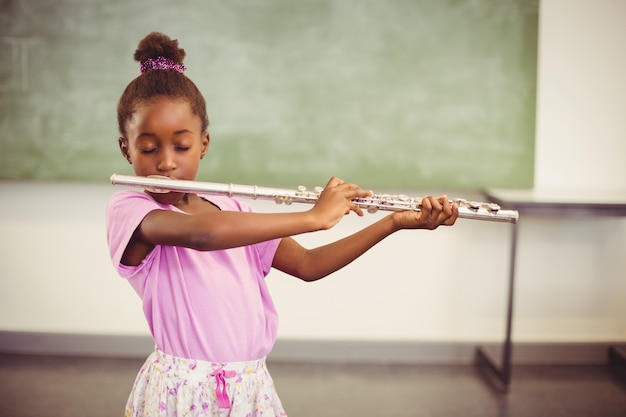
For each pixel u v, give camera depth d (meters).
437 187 3.27
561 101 3.29
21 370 3.18
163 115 1.20
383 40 3.16
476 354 3.40
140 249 1.22
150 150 1.22
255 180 3.23
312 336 3.41
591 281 3.42
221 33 3.14
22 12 3.12
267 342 1.30
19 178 3.23
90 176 3.23
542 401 2.96
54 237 3.34
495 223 3.36
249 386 1.25
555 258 3.40
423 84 3.19
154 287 1.23
